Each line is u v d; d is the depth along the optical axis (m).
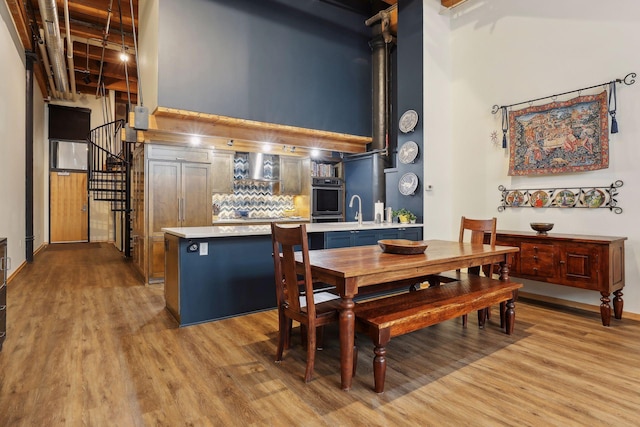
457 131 5.04
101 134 9.48
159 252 5.00
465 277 3.36
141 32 5.57
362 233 4.42
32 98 6.62
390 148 6.34
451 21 5.11
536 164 4.09
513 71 4.37
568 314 3.58
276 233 2.43
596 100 3.62
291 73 5.58
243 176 6.52
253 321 3.37
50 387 2.11
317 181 6.71
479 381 2.21
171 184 5.12
